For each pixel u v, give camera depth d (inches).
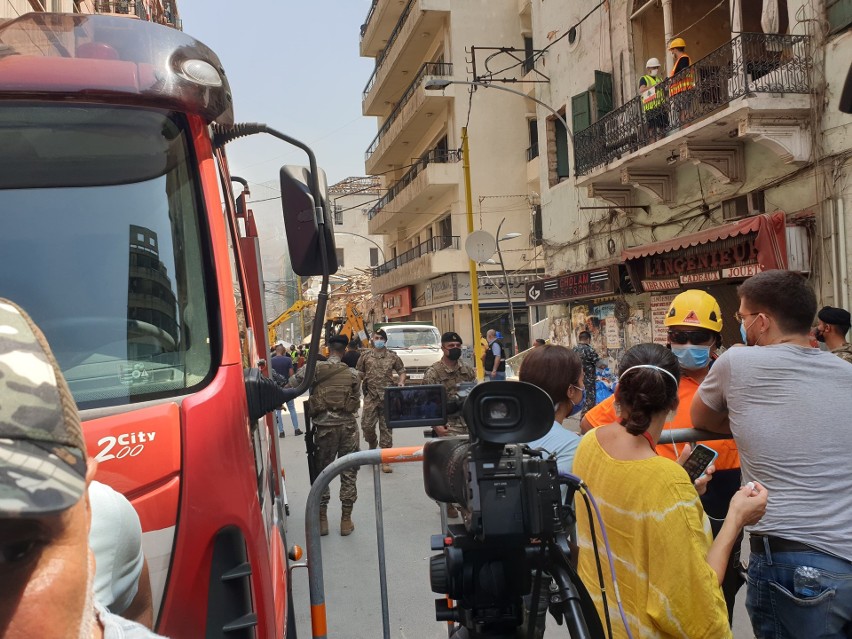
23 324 26.1
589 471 81.7
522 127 1063.0
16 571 25.0
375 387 339.3
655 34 514.3
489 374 615.8
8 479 22.2
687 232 448.1
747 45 353.1
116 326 83.5
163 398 79.9
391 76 1256.2
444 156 1111.0
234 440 82.0
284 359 494.3
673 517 70.9
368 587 192.5
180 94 89.4
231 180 160.1
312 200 99.6
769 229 335.3
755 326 92.0
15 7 382.3
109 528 54.9
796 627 80.4
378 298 1541.6
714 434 104.3
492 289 1057.5
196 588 75.0
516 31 1057.5
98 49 88.4
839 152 325.4
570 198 604.1
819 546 80.0
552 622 163.8
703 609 69.3
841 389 83.7
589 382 409.1
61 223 85.5
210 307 87.0
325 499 240.2
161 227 88.4
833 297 326.3
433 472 70.7
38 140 86.4
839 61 325.7
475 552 64.3
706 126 366.6
